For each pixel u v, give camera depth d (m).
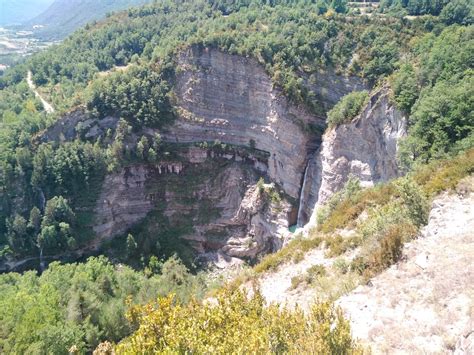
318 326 14.01
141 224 86.44
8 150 83.88
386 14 87.94
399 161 48.81
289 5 105.19
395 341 14.95
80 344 42.28
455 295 16.02
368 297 18.62
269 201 80.31
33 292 56.09
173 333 15.00
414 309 16.47
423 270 18.45
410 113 54.12
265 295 26.59
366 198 32.78
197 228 84.94
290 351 13.46
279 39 82.81
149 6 134.75
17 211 82.56
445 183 24.80
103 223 83.69
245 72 84.94
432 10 84.88
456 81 49.72
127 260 79.31
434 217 22.09
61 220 80.56
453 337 13.99
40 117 89.25
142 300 55.69
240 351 13.57
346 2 101.31
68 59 118.50
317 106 77.81
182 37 101.75
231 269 79.25
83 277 57.91
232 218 84.31
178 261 76.25
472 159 25.66
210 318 16.66
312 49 80.94
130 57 115.88
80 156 84.38
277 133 80.88
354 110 67.19
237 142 87.94
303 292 24.59
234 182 86.44
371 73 74.12
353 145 66.56
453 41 59.44
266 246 80.81
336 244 28.14
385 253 20.98
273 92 80.88
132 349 15.54
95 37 123.19
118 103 88.12
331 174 69.81
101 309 49.75
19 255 80.69
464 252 18.25
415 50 71.81
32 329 41.16
